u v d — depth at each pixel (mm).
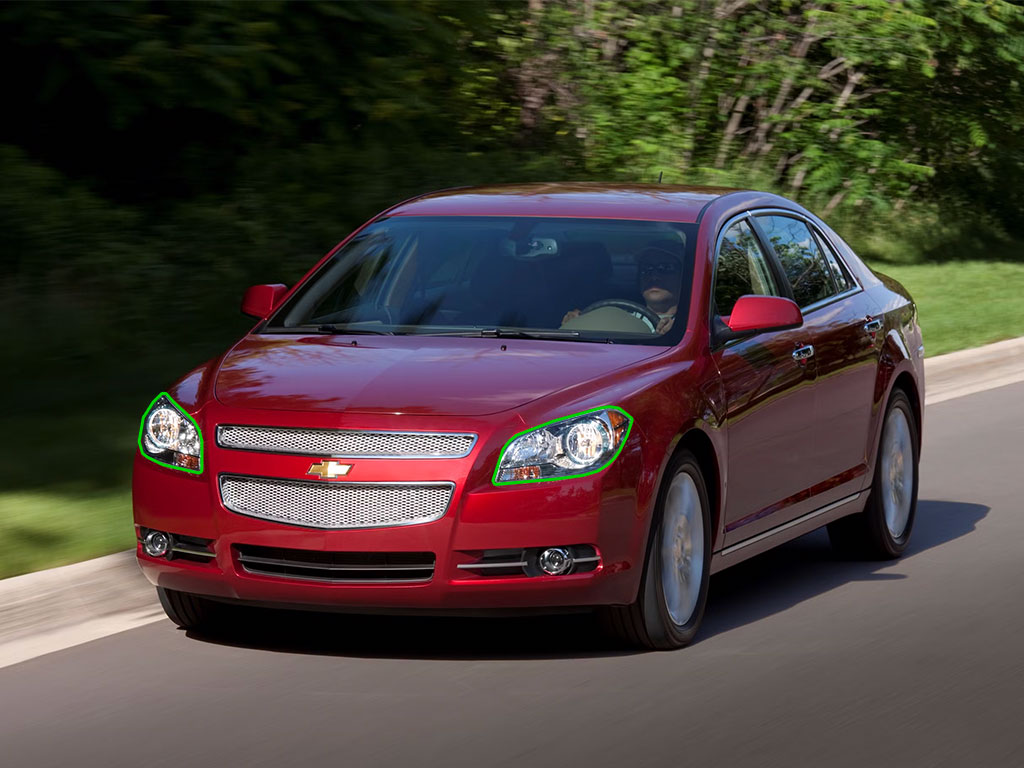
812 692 11523
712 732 10570
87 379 22938
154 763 9945
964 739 10492
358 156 30797
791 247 15859
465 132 36000
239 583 12055
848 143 46188
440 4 32000
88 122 29422
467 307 13898
